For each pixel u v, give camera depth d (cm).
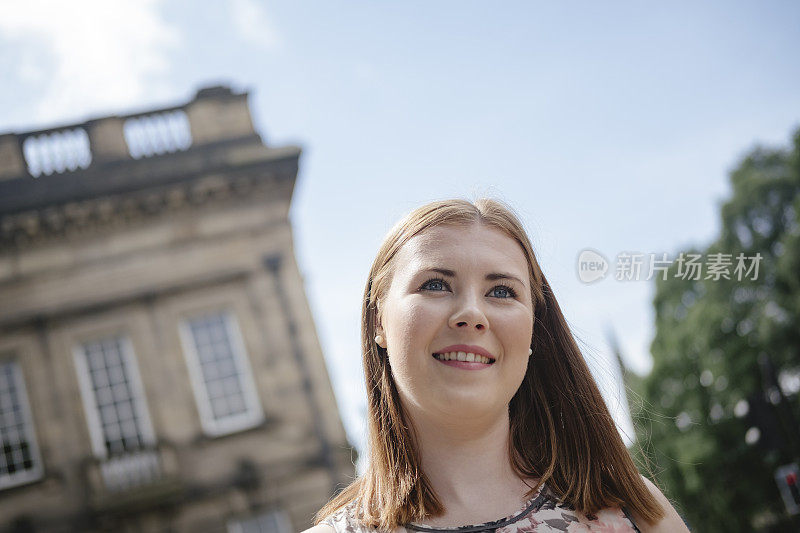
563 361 180
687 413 3027
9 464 1772
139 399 1812
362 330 173
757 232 2862
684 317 3080
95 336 1831
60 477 1759
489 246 160
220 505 1772
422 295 156
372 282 172
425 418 156
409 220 166
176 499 1761
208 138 1933
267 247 1895
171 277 1864
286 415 1822
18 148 1889
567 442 169
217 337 1861
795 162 2875
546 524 154
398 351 155
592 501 158
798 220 2644
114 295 1847
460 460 157
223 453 1797
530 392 179
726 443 2875
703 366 2955
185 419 1806
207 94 1953
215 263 1880
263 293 1873
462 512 154
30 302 1827
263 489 1781
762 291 2830
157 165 1884
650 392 3084
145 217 1883
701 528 2950
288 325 1861
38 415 1786
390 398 163
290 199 1928
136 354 1830
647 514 162
